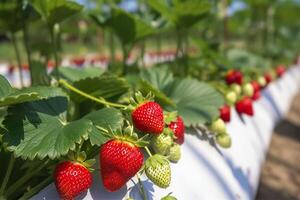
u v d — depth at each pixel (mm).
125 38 639
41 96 327
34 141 311
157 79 535
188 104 488
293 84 1727
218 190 440
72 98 422
